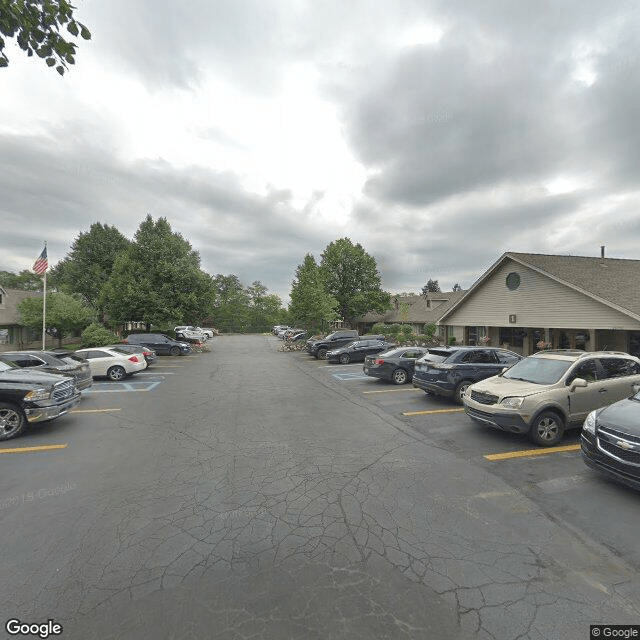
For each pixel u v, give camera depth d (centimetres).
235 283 8619
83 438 698
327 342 2469
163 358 2530
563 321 1541
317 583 297
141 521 394
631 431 439
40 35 405
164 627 253
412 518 398
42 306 2483
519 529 377
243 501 439
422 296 4806
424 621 258
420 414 882
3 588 292
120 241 4312
